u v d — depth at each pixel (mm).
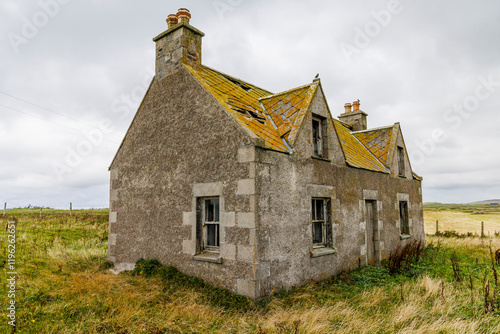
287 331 5707
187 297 7223
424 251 15047
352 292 8352
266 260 7375
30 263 9844
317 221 9516
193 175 8688
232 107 8641
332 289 8516
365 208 11859
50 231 17078
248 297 7098
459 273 10117
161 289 7734
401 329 5879
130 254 10258
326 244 9703
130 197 10586
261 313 6605
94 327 5609
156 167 9820
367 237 12000
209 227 8641
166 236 9195
